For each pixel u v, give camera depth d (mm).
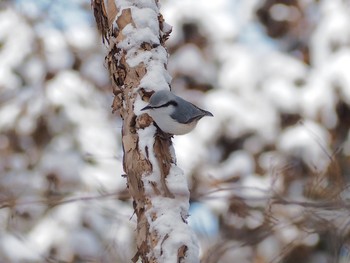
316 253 11930
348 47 13633
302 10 14438
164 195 6031
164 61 6887
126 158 6387
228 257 11781
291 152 12797
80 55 14141
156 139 6363
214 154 13609
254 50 14227
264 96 13750
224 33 14250
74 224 11875
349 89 13344
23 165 12922
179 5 14266
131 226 9188
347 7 13898
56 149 12922
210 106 13734
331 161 6832
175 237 5742
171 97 6539
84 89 13781
